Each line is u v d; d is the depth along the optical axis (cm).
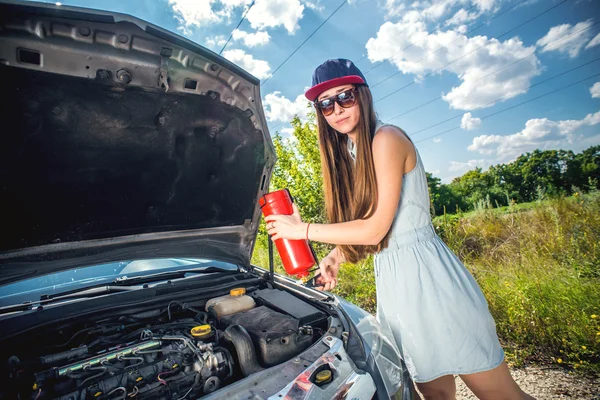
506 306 328
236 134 205
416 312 147
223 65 173
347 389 129
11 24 120
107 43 143
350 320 177
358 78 146
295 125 683
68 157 162
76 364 125
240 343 144
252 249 256
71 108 150
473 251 535
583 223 484
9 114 137
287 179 704
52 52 133
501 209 698
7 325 156
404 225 152
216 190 221
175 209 215
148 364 133
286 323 163
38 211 168
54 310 172
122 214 197
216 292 211
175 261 266
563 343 272
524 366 265
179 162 198
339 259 199
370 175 149
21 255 171
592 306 291
